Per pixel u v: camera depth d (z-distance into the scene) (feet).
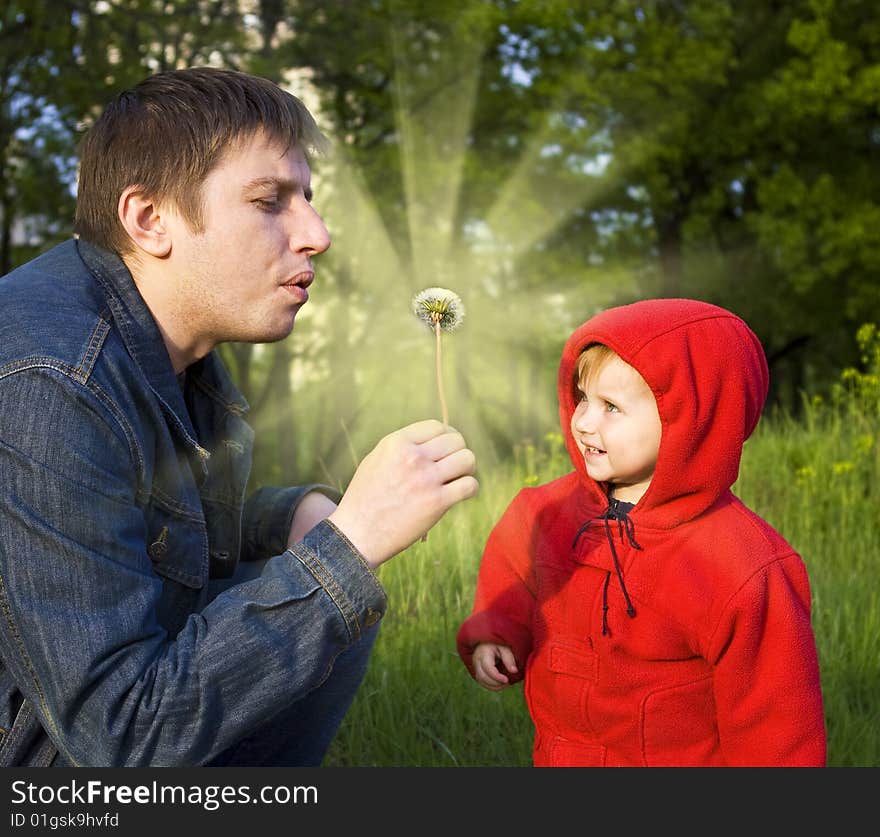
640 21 49.60
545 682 6.64
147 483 5.47
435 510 5.29
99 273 5.76
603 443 6.33
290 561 5.16
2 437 4.85
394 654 9.84
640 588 6.20
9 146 45.88
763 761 5.89
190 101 5.70
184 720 4.82
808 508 15.75
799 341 60.90
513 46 49.19
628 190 55.21
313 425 64.08
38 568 4.76
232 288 5.85
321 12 46.57
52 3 41.37
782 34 53.47
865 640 10.09
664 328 6.08
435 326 5.90
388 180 50.08
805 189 49.08
